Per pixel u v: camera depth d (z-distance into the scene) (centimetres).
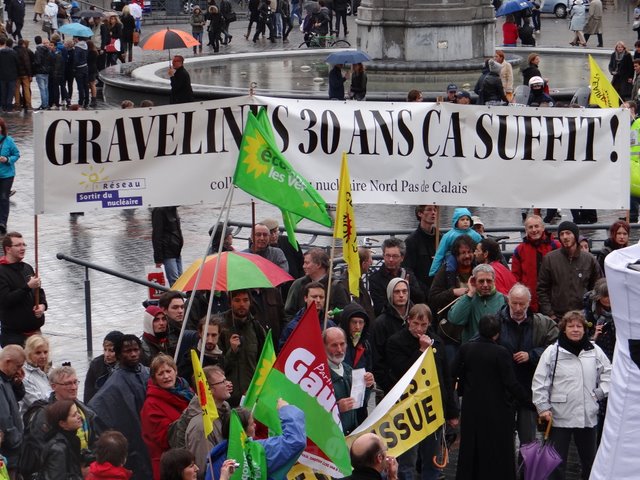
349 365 1158
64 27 3669
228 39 4831
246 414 942
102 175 1280
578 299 1395
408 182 1367
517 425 1245
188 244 2170
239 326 1240
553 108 1369
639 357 796
